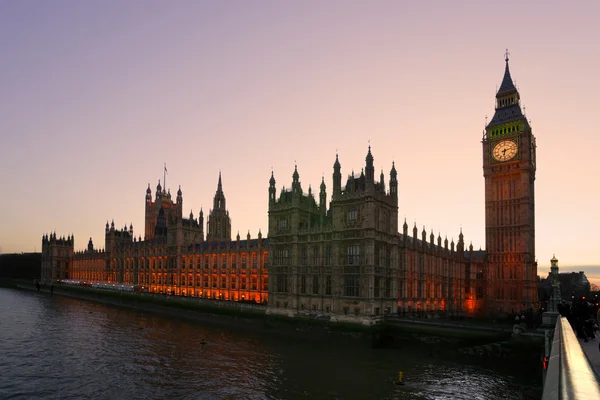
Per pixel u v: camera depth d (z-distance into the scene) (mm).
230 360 69938
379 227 89562
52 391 54656
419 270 104625
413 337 79562
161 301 135125
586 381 4523
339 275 90125
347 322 85688
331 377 60312
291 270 99750
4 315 123062
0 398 52031
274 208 106188
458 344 73500
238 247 131625
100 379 59625
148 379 59625
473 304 128375
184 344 82812
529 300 113625
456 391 54250
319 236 96000
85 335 92125
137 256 180625
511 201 119750
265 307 103812
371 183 87500
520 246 116500
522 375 61250
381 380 58750
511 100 125250
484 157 125688
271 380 58969
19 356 72500
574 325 38281
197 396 52906
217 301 115500
